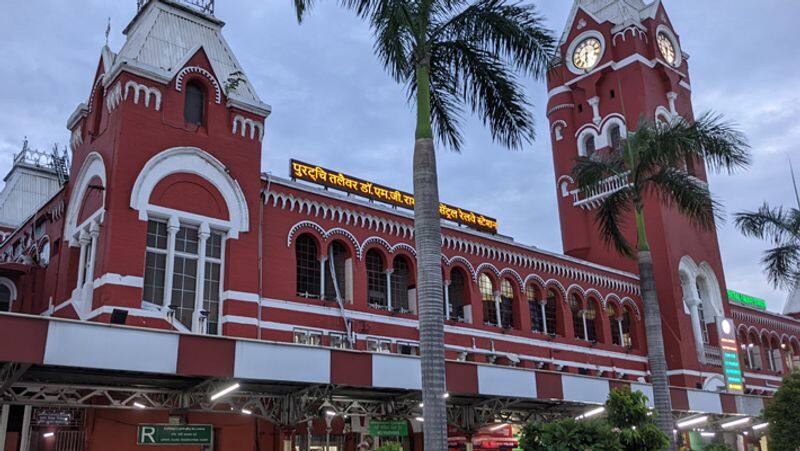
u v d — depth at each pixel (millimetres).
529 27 21875
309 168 35875
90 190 30422
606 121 56312
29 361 18562
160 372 20688
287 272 32500
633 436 20453
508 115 23094
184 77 31047
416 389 26719
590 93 57562
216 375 21703
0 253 44125
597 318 49125
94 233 28625
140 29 31484
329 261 34844
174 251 29016
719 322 55938
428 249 18781
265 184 32812
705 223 30609
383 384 25547
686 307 53688
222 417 28812
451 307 40219
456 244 40906
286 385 25000
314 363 23969
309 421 28828
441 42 22344
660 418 28344
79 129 33000
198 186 30219
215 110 31656
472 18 21844
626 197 32406
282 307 31734
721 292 57688
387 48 20438
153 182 28922
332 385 24719
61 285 31344
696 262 55938
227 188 31047
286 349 23469
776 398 36000
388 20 19891
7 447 26000
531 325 43906
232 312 29594
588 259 55344
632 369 49750
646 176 33625
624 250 31984
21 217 51906
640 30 57719
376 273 36938
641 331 52031
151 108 29656
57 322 19266
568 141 58562
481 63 22562
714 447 37062
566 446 19469
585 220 56156
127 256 27438
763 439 45031
